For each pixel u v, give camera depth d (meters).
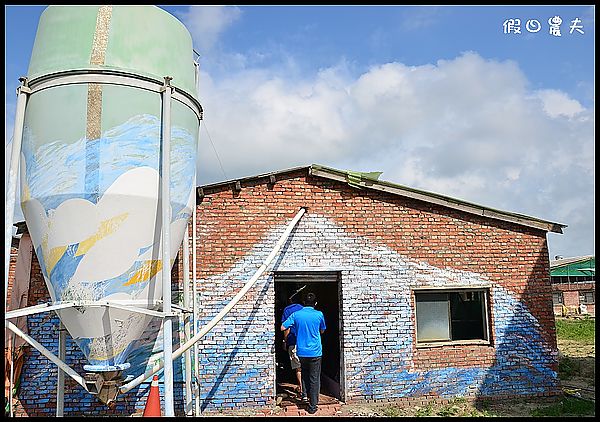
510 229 10.49
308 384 9.79
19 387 8.93
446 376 9.96
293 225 9.60
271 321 9.61
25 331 9.02
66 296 6.61
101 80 6.59
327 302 12.41
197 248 9.59
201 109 7.85
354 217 10.09
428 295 10.26
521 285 10.40
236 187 9.77
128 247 6.58
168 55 7.18
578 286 38.22
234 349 9.46
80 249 6.48
